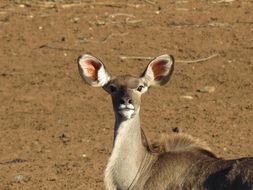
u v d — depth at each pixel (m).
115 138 24.36
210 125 37.50
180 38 52.19
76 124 38.19
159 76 25.25
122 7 59.19
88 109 40.50
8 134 36.94
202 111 39.66
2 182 31.22
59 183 30.98
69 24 55.16
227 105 40.56
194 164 24.00
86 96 42.53
